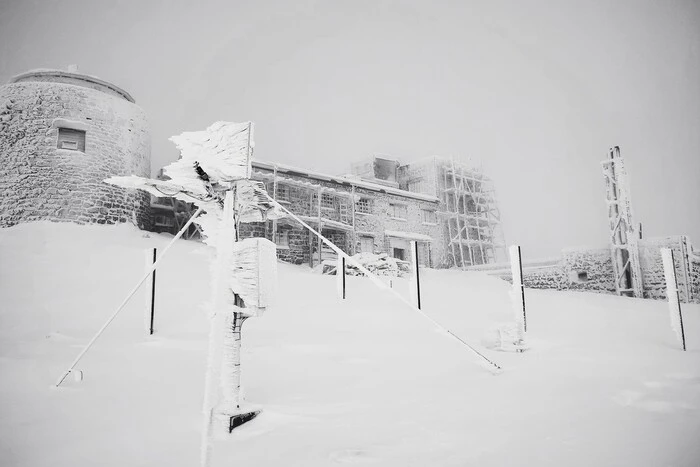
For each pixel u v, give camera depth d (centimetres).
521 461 234
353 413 327
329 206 2395
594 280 1867
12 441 266
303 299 1040
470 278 1944
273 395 381
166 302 895
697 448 246
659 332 810
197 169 357
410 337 710
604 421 301
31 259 1160
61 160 1633
